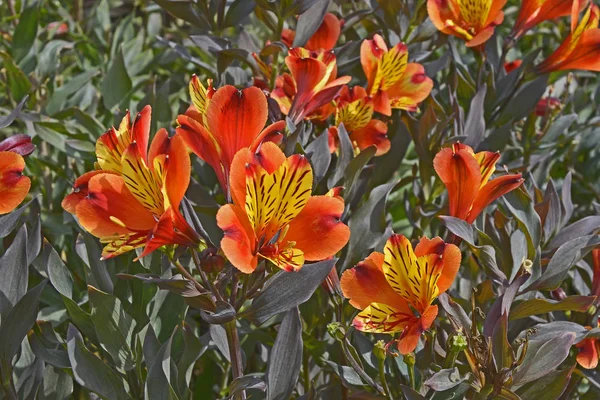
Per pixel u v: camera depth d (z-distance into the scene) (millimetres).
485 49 1164
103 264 942
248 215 796
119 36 1435
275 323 1032
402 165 1239
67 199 836
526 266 868
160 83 1604
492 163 873
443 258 828
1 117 947
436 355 911
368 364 919
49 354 918
